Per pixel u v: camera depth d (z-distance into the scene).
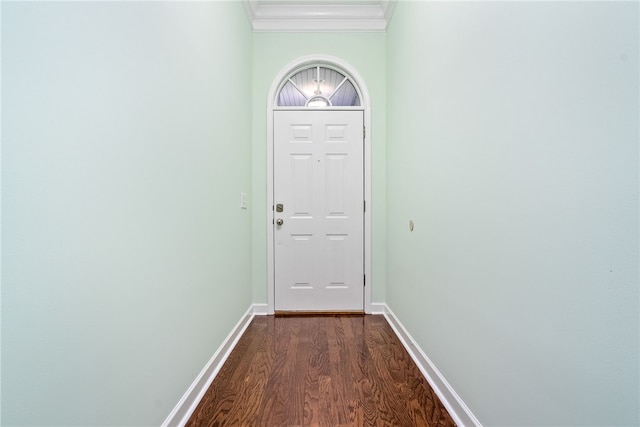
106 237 0.77
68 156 0.66
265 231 2.41
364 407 1.23
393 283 2.16
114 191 0.79
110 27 0.78
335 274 2.44
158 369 0.99
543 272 0.73
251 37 2.36
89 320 0.71
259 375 1.47
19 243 0.57
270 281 2.40
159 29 1.01
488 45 0.95
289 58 2.41
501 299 0.90
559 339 0.69
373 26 2.41
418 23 1.62
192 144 1.26
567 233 0.66
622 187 0.55
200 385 1.31
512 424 0.85
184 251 1.18
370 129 2.42
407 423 1.14
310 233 2.43
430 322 1.44
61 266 0.64
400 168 1.98
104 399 0.76
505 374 0.88
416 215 1.65
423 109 1.54
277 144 2.42
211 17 1.48
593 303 0.61
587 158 0.61
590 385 0.62
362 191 2.44
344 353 1.71
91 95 0.72
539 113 0.74
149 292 0.94
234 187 1.87
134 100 0.88
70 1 0.67
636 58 0.52
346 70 2.42
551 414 0.71
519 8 0.81
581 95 0.62
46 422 0.61
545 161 0.72
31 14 0.59
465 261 1.11
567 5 0.66
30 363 0.59
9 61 0.55
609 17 0.57
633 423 0.54
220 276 1.60
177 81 1.13
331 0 2.29
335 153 2.43
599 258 0.59
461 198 1.14
